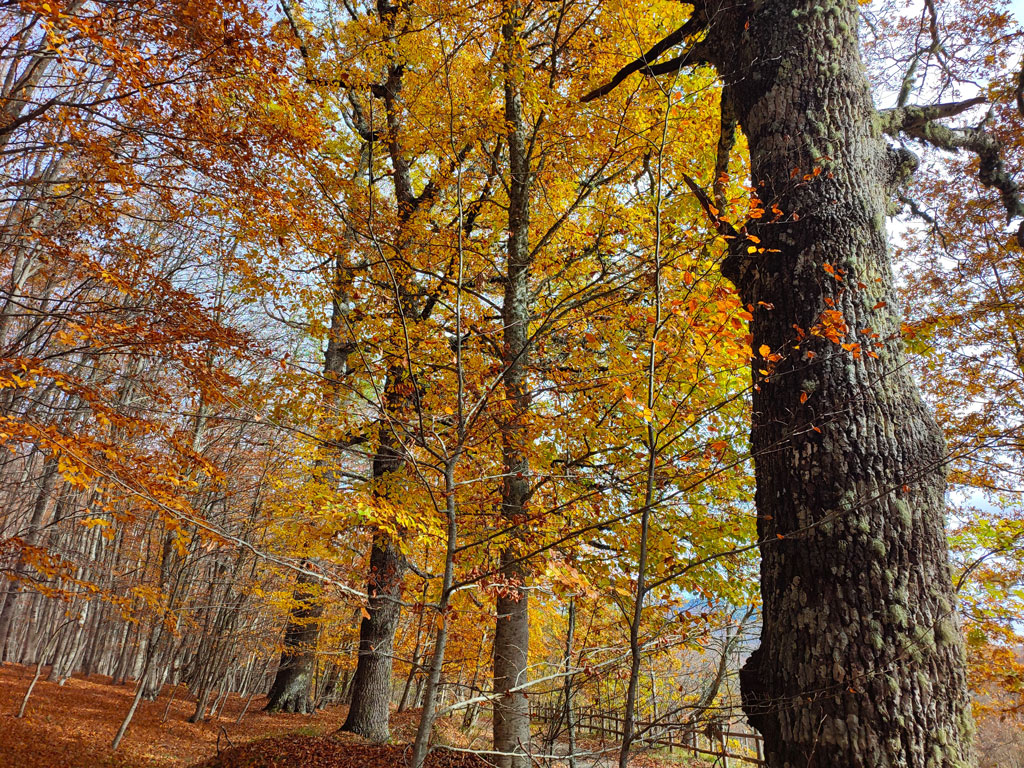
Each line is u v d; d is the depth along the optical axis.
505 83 6.40
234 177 5.23
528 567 3.64
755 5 3.46
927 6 5.23
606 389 5.00
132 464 5.41
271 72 4.96
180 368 5.98
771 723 2.43
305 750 7.40
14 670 16.11
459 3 5.76
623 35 5.64
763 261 3.07
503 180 6.88
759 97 3.31
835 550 2.41
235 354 5.96
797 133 3.12
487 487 5.11
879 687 2.18
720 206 3.61
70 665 16.14
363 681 8.70
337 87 6.84
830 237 2.91
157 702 14.95
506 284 6.47
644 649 2.97
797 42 3.26
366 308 6.54
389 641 8.88
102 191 5.65
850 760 2.13
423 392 4.99
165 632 10.24
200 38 4.60
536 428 4.99
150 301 6.03
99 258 6.38
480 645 8.34
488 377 4.62
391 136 6.91
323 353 8.80
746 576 5.74
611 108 5.91
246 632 12.55
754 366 2.87
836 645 2.29
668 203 5.97
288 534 7.70
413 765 2.32
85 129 5.04
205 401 5.98
